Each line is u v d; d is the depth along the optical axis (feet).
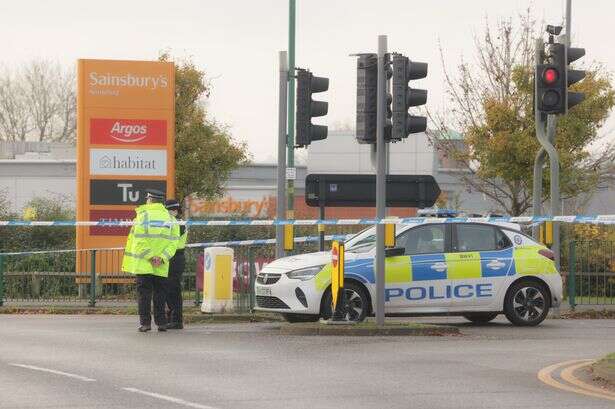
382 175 127.65
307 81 154.92
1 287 177.58
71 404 74.69
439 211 144.05
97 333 127.13
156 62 205.98
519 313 140.05
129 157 204.95
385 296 134.41
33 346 111.55
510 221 143.02
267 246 186.60
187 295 186.19
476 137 242.58
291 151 170.19
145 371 91.97
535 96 155.22
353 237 139.13
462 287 137.08
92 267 176.24
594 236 188.55
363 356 103.76
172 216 136.67
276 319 149.07
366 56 128.98
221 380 86.69
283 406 74.43
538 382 86.48
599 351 109.40
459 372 92.27
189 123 288.10
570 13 196.85
